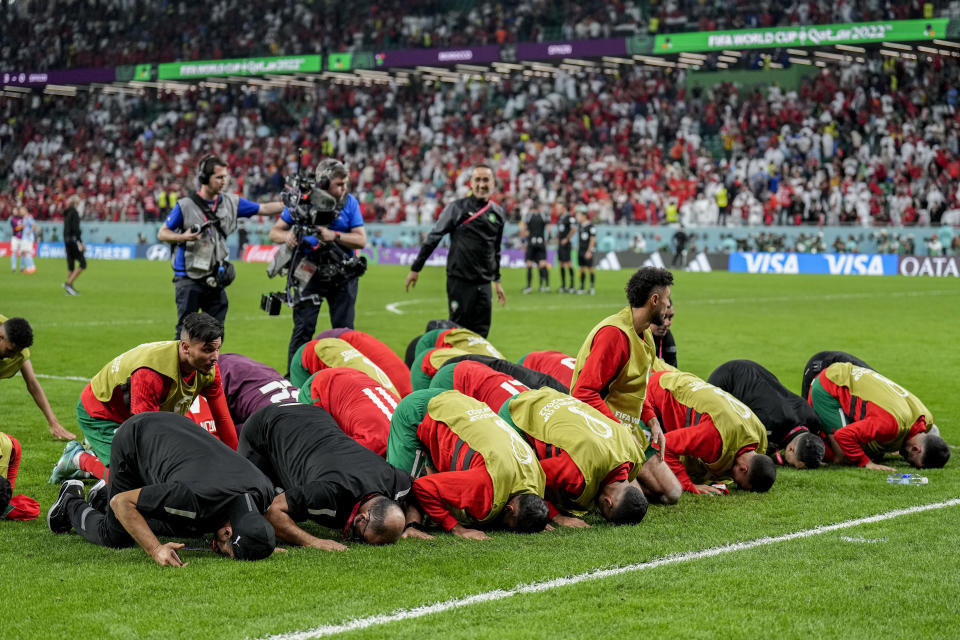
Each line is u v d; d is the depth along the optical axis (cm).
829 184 3525
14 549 505
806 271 3341
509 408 592
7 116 5459
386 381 701
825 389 733
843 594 438
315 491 504
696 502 614
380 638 386
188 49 4941
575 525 558
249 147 4691
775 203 3512
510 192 3944
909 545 517
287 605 421
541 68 4350
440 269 3466
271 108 4841
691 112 4012
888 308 2005
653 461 606
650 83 4175
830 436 732
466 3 4522
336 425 554
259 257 4125
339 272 922
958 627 401
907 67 3831
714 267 3472
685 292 2447
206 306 898
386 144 4459
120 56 5016
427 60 4212
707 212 3556
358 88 4759
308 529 552
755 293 2416
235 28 4934
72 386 1019
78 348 1320
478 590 442
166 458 496
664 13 4038
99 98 5291
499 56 4081
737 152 3803
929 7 3569
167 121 4991
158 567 474
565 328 1609
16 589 441
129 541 507
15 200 4959
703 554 500
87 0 5381
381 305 2062
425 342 799
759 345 1400
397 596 434
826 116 3772
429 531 547
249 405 669
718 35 3672
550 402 581
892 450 720
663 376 686
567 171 3956
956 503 607
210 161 864
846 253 3297
